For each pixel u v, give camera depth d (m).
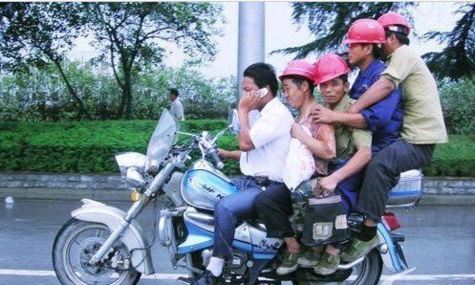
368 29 4.22
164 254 6.36
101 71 17.98
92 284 4.71
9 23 15.16
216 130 13.51
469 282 5.61
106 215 4.56
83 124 13.03
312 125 4.20
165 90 18.23
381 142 4.26
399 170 4.18
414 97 4.25
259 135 4.18
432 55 14.26
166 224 4.43
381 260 4.70
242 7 8.96
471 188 10.07
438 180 10.04
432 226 8.35
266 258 4.34
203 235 4.35
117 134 11.06
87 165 10.05
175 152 4.50
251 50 8.93
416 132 4.23
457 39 14.07
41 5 15.12
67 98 17.86
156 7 15.80
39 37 15.58
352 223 4.30
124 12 15.98
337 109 4.25
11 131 11.52
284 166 4.23
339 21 13.90
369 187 4.12
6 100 17.50
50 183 9.94
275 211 4.20
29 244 6.76
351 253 4.33
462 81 15.62
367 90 4.11
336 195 4.08
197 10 16.38
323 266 4.29
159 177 4.44
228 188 4.40
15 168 10.10
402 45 4.31
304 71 4.24
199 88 18.38
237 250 4.35
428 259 6.46
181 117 14.65
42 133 11.08
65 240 4.69
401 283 5.55
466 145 11.28
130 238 4.58
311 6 13.95
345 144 4.22
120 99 18.11
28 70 16.25
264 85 4.29
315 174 4.17
